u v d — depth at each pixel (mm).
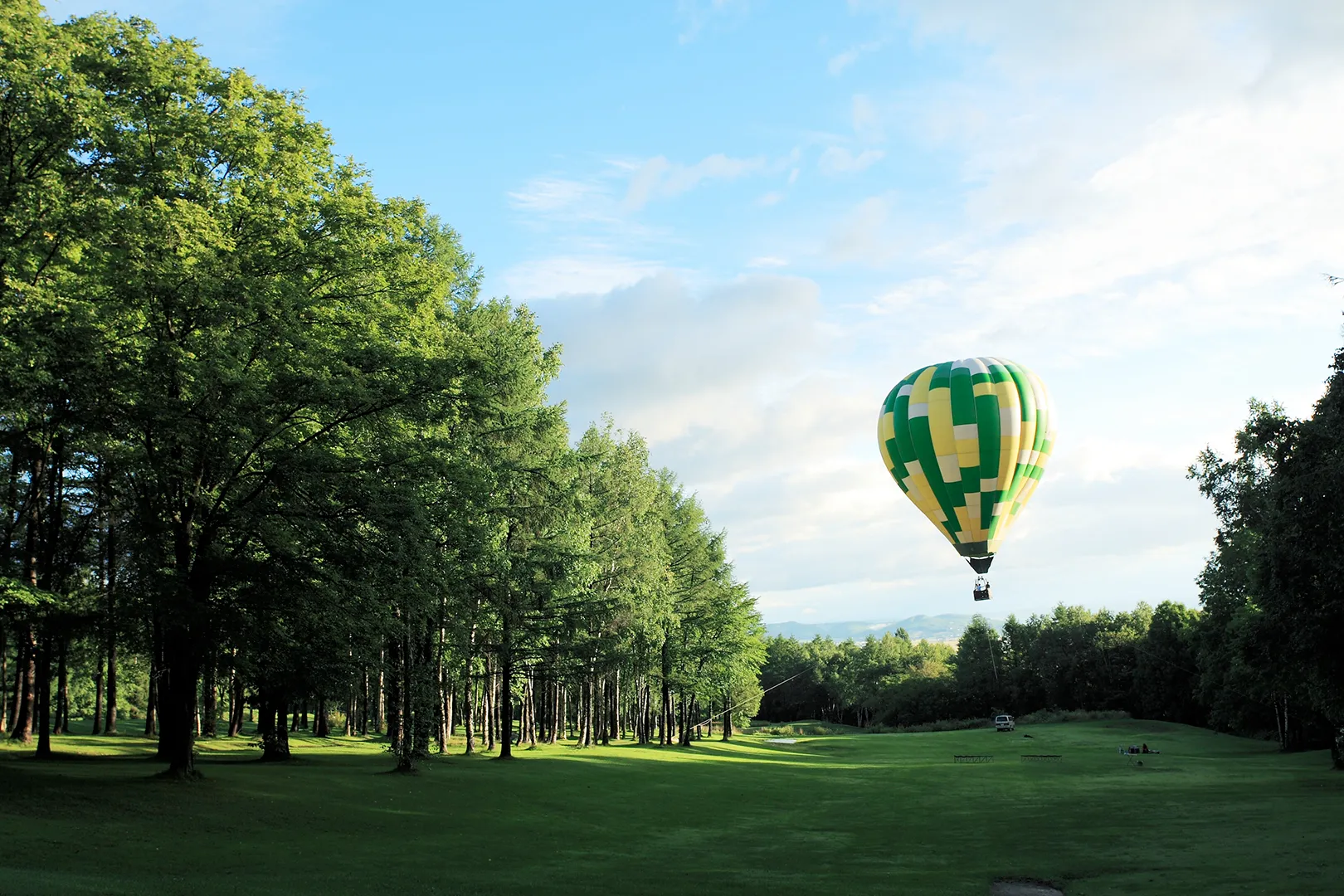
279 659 25719
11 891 10320
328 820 20156
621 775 35875
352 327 24750
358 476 22859
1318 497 25312
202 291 20453
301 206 24656
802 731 117625
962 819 26859
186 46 22766
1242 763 51000
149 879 12766
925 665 148125
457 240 35625
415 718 32469
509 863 17562
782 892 15609
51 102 19578
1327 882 14617
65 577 27766
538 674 40906
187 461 21469
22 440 20328
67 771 23062
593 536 46438
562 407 35969
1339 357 24641
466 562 28688
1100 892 15383
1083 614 126125
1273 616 28172
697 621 60594
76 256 20688
